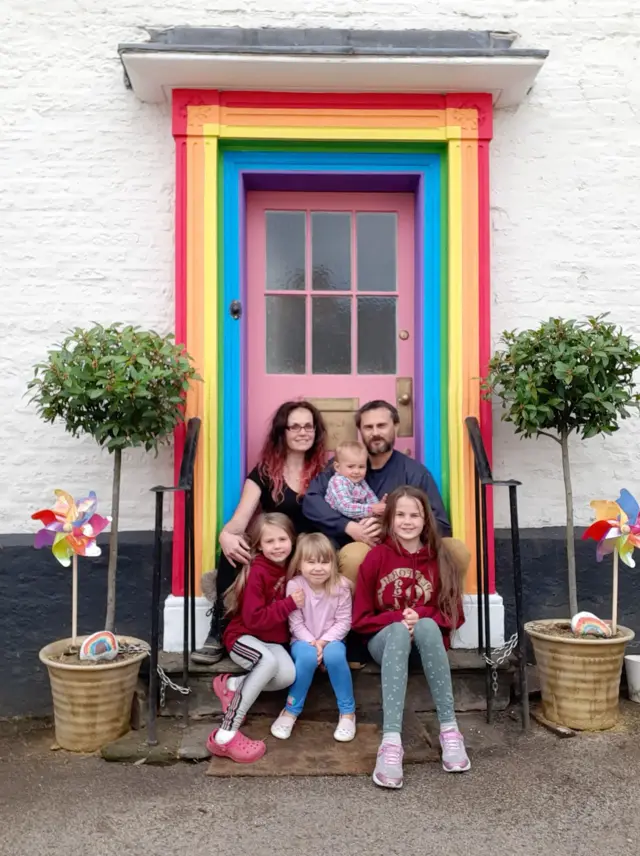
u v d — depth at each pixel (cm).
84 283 352
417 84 339
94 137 353
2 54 353
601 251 361
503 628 340
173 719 307
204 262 340
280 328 374
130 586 343
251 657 286
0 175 351
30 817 243
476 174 347
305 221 374
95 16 355
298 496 336
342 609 301
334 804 249
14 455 350
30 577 342
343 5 358
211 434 338
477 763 275
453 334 346
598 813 243
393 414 337
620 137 363
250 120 343
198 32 340
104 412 307
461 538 342
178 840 230
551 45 362
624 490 310
